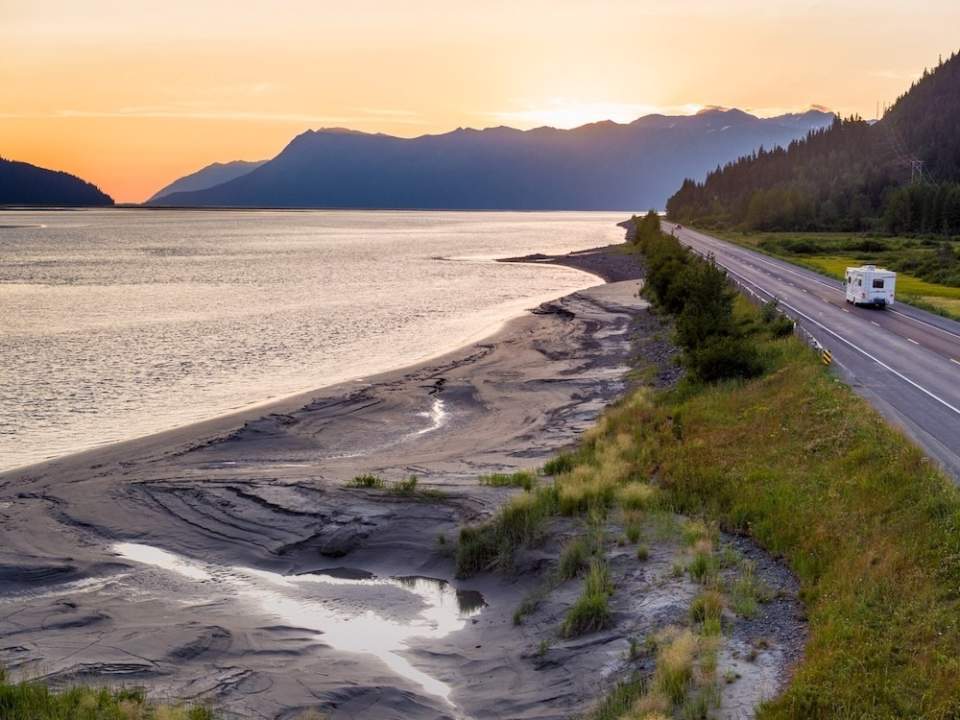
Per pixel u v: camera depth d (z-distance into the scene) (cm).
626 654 1680
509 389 4491
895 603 1603
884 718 1303
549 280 11569
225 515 2642
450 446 3472
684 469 2634
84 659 1795
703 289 4434
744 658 1577
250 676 1716
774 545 2061
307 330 7038
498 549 2250
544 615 1922
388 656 1834
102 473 3122
